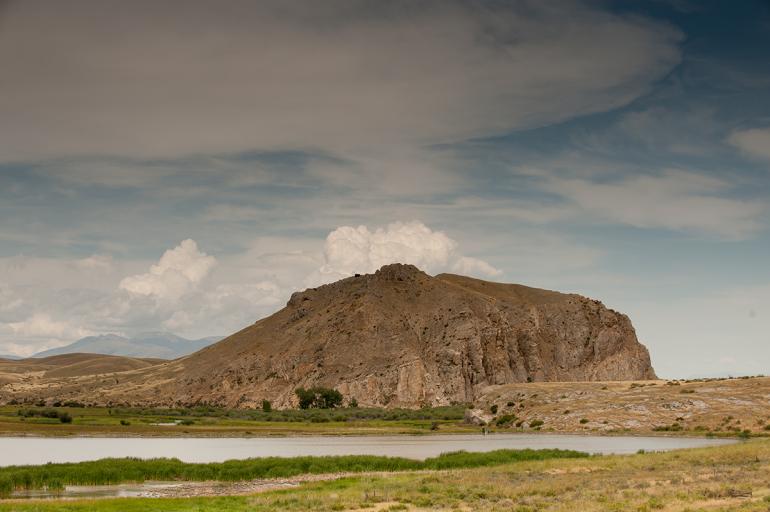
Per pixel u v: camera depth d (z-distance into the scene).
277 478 69.81
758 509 38.66
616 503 43.44
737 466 61.84
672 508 41.09
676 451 79.19
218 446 116.50
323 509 46.09
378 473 69.75
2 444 116.38
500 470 66.56
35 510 46.66
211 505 49.00
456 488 53.72
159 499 52.44
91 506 48.59
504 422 166.62
